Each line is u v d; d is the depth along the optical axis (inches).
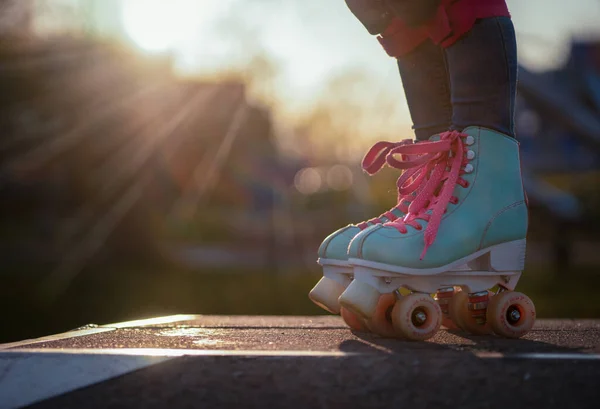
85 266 498.3
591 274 477.4
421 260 46.2
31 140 542.6
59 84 493.7
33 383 35.4
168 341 46.1
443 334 51.6
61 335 51.5
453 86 50.8
